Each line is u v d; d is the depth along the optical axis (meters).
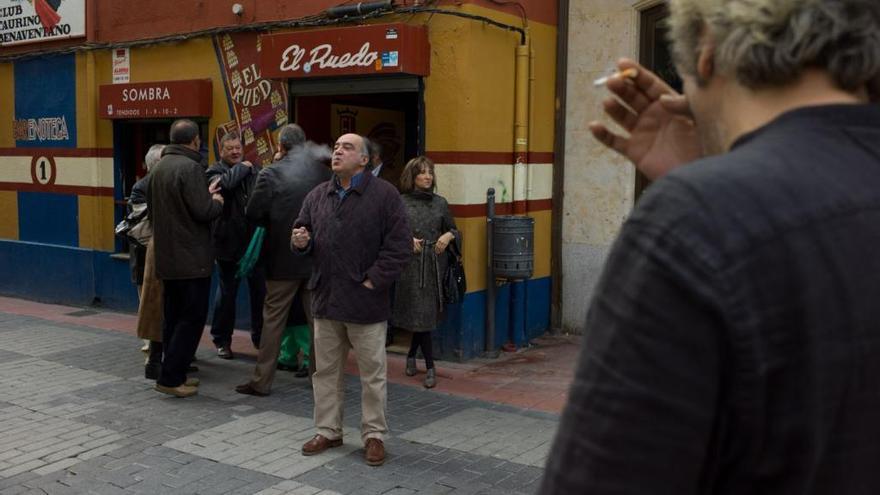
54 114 9.62
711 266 0.88
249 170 6.57
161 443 4.93
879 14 0.98
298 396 5.95
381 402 4.62
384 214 4.57
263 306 6.18
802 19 0.97
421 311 6.09
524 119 7.20
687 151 1.31
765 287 0.88
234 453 4.76
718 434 0.92
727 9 1.04
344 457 4.70
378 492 4.21
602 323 0.97
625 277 0.95
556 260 7.82
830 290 0.89
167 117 8.41
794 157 0.96
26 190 10.05
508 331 7.34
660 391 0.89
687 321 0.89
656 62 7.27
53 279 9.82
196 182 5.58
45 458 4.68
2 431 5.13
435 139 6.74
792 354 0.89
